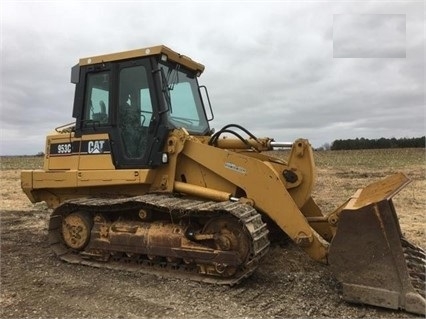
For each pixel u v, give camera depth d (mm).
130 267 5961
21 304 4828
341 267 4586
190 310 4555
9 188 17047
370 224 4445
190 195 6141
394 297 4340
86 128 6672
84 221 6344
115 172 6297
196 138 6422
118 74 6465
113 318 4410
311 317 4316
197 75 7324
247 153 6496
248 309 4543
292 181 5941
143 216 5891
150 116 6172
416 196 13023
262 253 5176
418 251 5445
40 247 7438
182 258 5570
